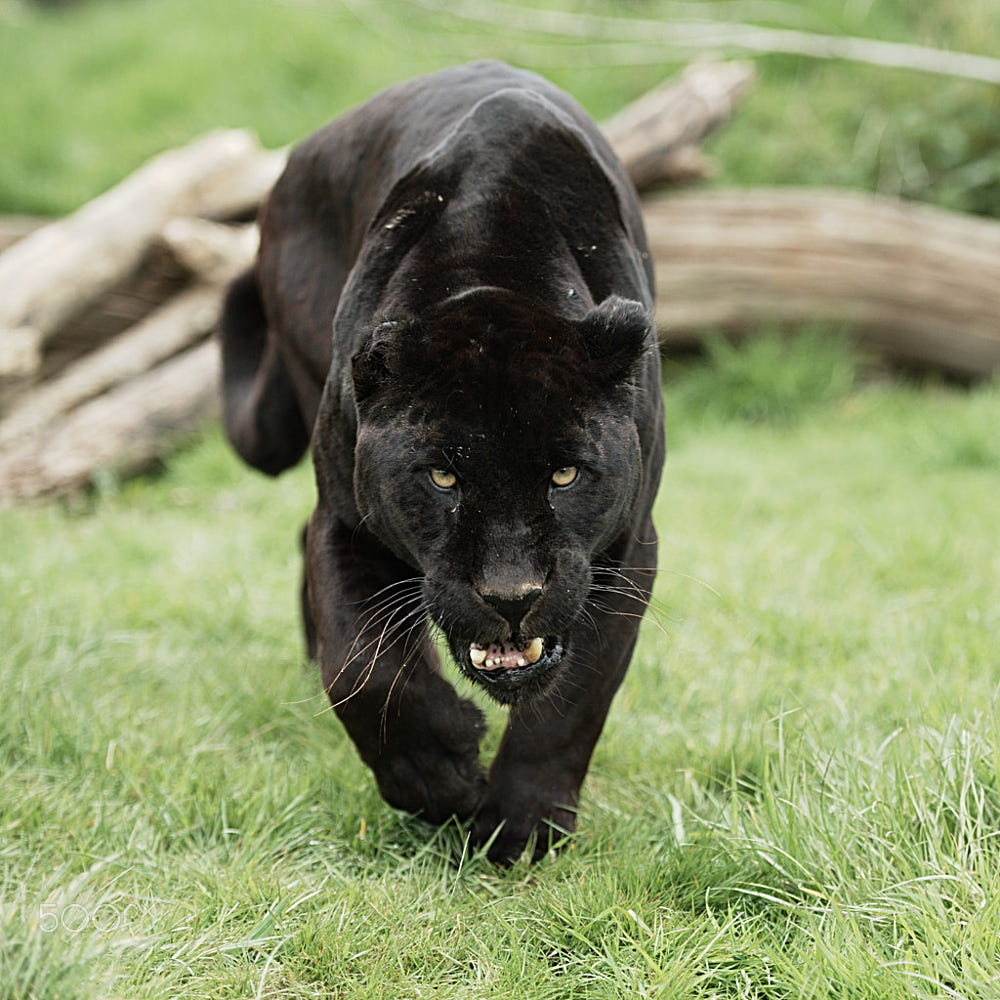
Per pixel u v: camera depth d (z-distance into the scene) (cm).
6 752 619
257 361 771
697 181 1456
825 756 562
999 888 450
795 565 888
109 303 1362
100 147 1802
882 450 1231
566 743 536
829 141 1703
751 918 476
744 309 1430
